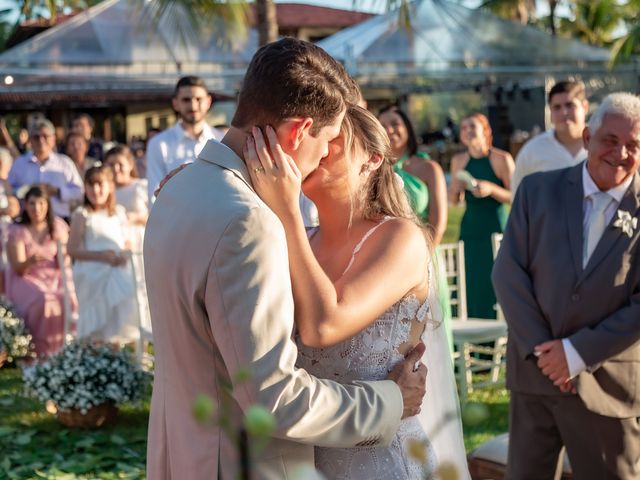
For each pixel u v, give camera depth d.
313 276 2.00
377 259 2.15
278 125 2.00
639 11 28.95
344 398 1.96
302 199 3.69
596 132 3.49
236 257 1.86
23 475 4.96
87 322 6.97
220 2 11.06
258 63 2.02
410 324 2.23
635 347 3.52
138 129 26.17
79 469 5.04
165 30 14.63
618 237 3.49
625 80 19.06
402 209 2.34
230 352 1.85
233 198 1.91
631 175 3.54
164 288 1.96
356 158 2.27
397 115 5.88
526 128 24.45
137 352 6.78
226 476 1.91
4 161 9.14
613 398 3.51
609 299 3.49
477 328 6.14
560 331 3.56
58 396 5.70
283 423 1.85
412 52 16.80
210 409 1.20
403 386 2.16
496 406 6.16
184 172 2.05
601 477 3.55
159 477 2.09
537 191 3.67
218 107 23.83
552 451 3.68
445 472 1.45
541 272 3.59
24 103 23.09
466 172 7.02
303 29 32.06
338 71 2.08
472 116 7.19
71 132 9.84
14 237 7.78
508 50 17.52
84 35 14.79
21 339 7.57
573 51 18.09
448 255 6.50
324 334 2.01
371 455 2.18
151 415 2.13
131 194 8.08
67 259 8.01
